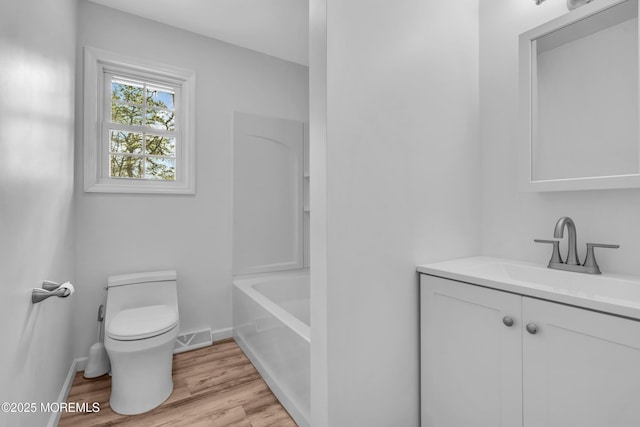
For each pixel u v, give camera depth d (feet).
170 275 7.34
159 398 5.59
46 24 4.33
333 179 3.85
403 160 4.51
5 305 2.94
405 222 4.54
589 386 2.88
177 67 7.86
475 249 5.44
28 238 3.59
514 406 3.45
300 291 9.13
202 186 8.27
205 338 8.18
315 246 4.07
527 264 4.62
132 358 5.36
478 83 5.52
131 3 6.97
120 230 7.23
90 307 6.86
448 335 4.17
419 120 4.70
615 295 3.55
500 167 5.21
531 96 4.64
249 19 7.59
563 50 4.31
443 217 4.99
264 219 9.23
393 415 4.39
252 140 9.03
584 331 2.90
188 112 8.00
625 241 3.87
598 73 3.99
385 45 4.32
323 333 3.89
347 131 3.97
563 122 4.31
